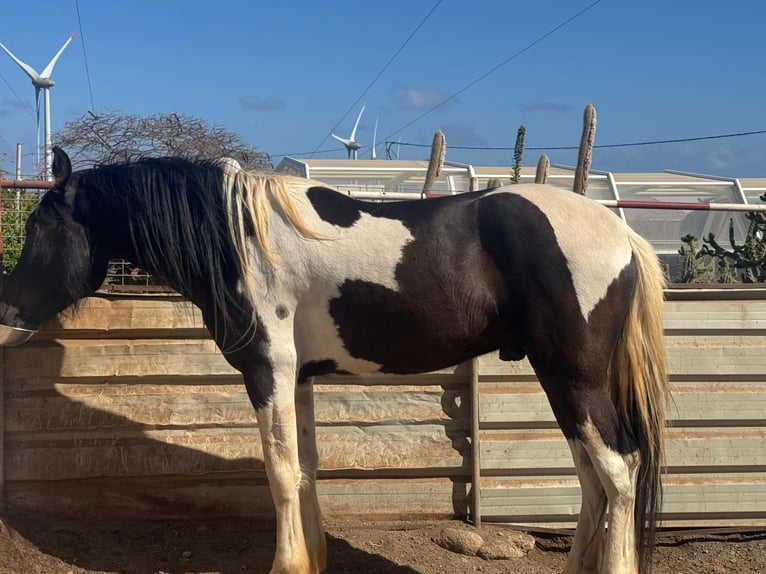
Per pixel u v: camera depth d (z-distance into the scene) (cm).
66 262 315
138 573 336
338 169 1091
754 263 553
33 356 381
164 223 305
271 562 348
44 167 796
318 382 390
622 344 296
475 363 383
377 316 291
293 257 294
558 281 279
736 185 1016
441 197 305
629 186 1028
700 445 387
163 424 384
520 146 530
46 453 382
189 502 387
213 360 386
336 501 388
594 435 282
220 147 932
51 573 331
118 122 945
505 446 388
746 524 391
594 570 303
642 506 295
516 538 374
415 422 389
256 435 388
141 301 385
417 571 345
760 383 389
